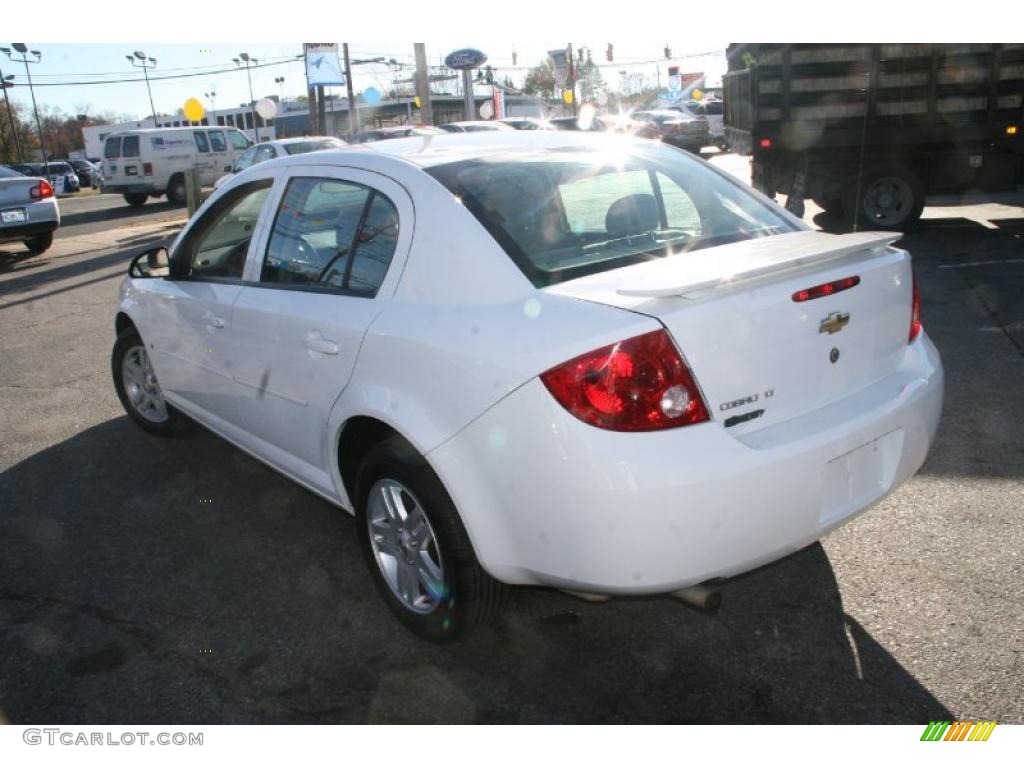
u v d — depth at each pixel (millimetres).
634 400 2242
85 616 3205
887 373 2830
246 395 3648
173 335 4188
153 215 21531
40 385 6234
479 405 2445
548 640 2936
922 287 7602
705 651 2826
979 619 2875
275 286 3449
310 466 3393
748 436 2396
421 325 2672
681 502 2234
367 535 3070
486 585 2670
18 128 68438
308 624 3102
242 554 3633
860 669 2684
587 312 2365
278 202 3551
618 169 3230
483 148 3262
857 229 10664
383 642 2975
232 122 65688
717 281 2297
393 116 56969
